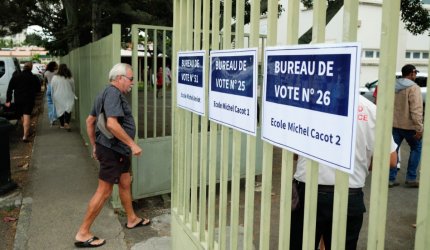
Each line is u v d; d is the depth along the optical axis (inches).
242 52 90.1
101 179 158.1
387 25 57.1
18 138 387.5
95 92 273.3
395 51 57.7
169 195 216.7
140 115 213.6
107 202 205.0
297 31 74.9
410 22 343.9
